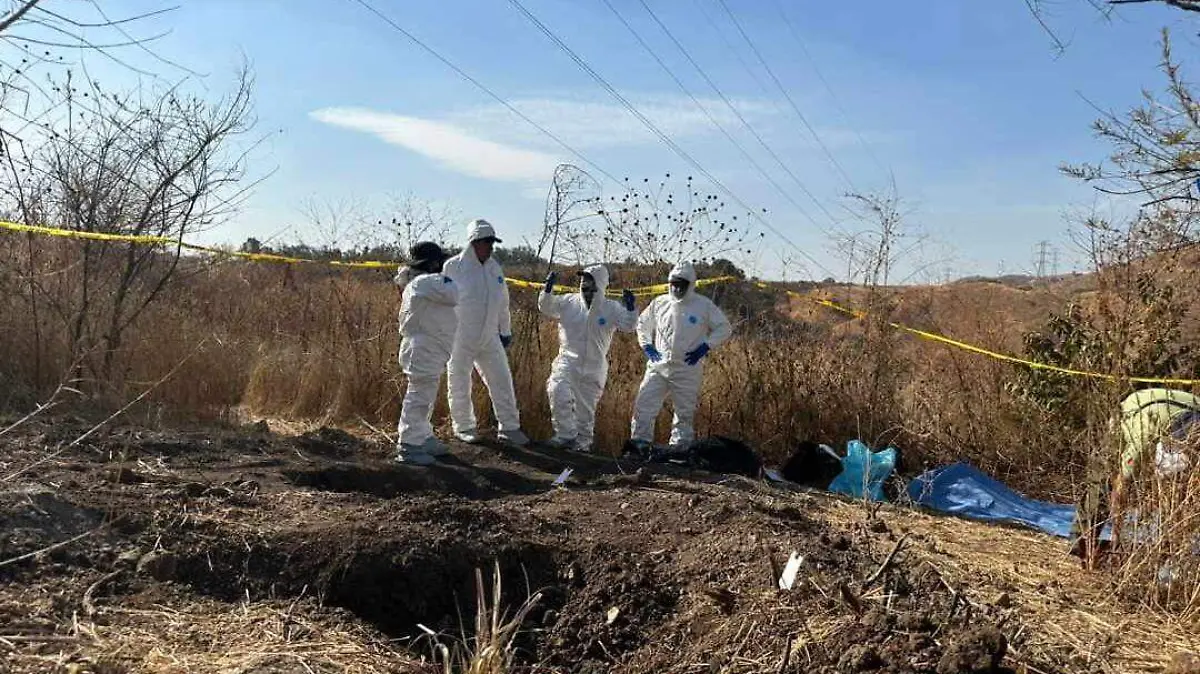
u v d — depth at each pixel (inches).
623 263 449.4
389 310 402.9
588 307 345.4
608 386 389.1
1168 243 316.2
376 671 156.8
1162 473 200.2
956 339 403.9
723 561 199.5
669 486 281.9
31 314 335.6
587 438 351.3
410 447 295.0
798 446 359.3
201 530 193.6
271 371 380.5
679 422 352.5
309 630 167.5
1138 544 200.1
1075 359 347.9
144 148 354.0
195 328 372.8
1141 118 287.3
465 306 319.3
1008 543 253.8
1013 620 172.9
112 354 335.9
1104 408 245.1
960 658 143.3
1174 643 175.8
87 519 190.4
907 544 226.4
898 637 153.9
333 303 432.1
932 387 390.9
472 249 323.3
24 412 291.9
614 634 184.1
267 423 350.9
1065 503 323.6
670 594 193.0
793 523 227.3
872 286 401.7
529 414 377.1
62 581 166.2
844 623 161.3
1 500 186.5
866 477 282.4
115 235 319.3
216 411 338.3
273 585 183.9
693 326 345.1
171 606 167.5
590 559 205.6
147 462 250.5
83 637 148.9
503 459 311.7
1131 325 320.2
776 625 165.5
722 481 303.7
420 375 294.7
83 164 351.6
